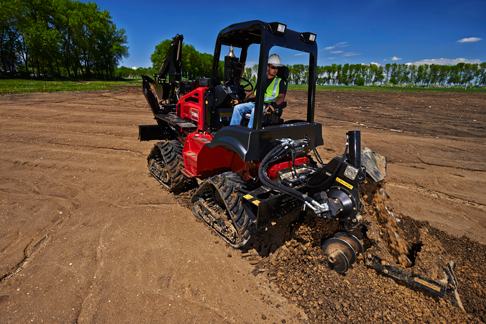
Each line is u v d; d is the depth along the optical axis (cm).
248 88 382
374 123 1249
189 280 292
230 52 379
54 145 740
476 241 382
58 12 5284
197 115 450
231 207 319
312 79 332
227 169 437
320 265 308
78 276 291
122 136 845
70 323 237
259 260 327
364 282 286
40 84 2755
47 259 316
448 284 252
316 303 266
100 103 1513
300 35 303
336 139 923
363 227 316
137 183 531
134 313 249
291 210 307
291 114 1448
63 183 520
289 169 336
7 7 4359
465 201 511
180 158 468
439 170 665
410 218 439
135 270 302
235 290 282
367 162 320
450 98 2678
